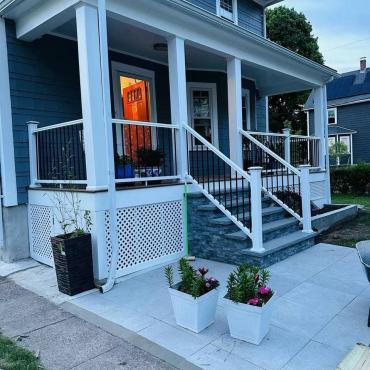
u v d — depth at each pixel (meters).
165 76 7.44
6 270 4.75
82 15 4.00
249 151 7.88
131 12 4.48
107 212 4.11
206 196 5.02
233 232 4.80
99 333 2.93
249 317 2.63
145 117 7.16
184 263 3.01
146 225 4.63
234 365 2.40
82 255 3.85
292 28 23.58
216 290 2.96
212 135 8.31
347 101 22.75
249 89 9.18
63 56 5.61
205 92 8.34
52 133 5.34
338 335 2.77
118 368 2.43
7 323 3.19
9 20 4.95
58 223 4.59
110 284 3.93
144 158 5.29
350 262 4.66
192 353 2.56
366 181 12.53
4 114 4.89
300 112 26.47
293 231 5.59
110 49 6.37
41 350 2.69
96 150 4.04
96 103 4.07
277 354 2.52
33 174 5.14
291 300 3.44
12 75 4.98
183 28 5.21
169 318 3.15
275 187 7.11
